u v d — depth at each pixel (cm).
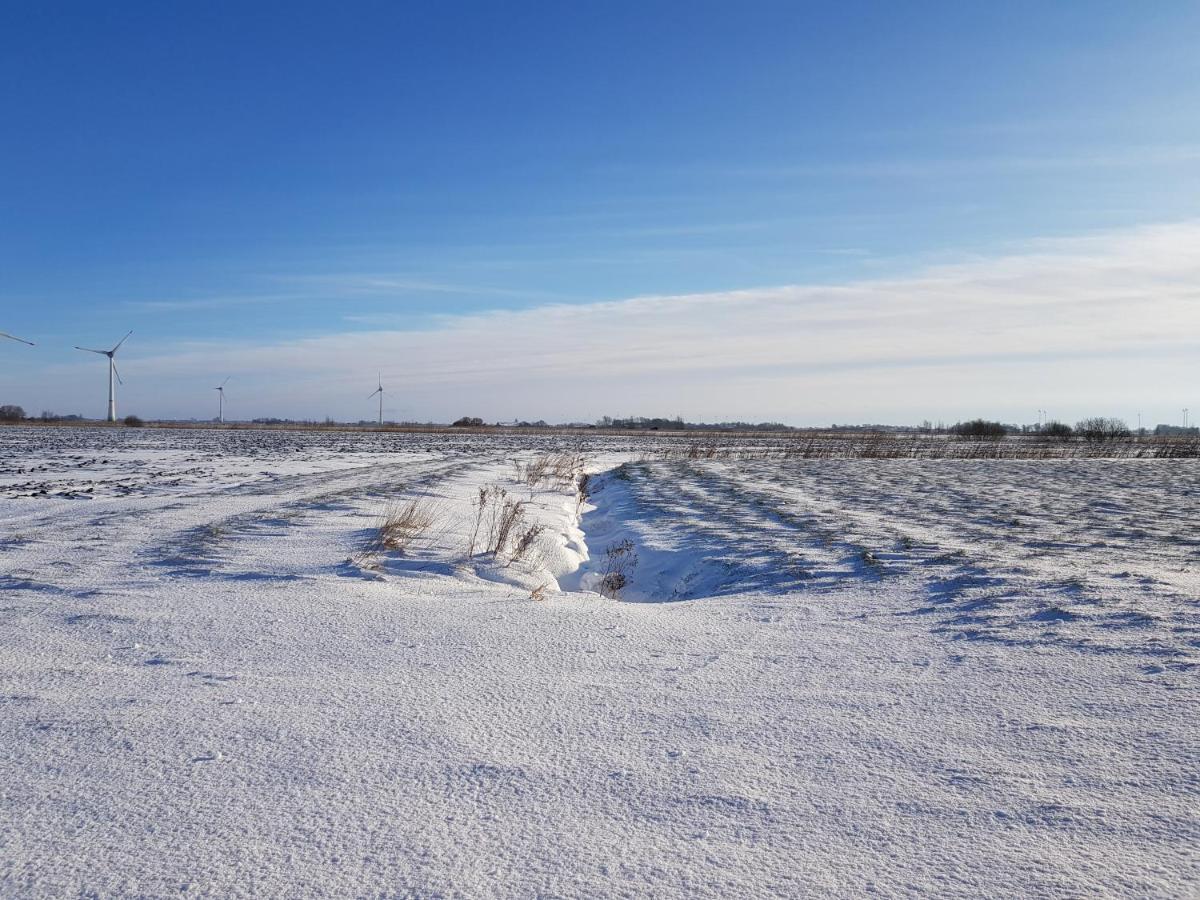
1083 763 353
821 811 314
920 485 2105
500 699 444
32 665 507
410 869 273
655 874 270
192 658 524
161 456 3634
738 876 268
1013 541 1047
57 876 270
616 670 500
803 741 383
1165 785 330
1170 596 658
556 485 2095
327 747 376
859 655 528
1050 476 2525
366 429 10938
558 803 321
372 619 630
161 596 707
